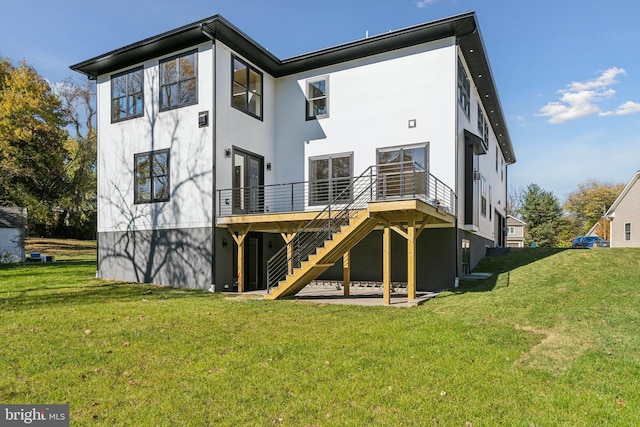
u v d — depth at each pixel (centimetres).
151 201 1325
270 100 1448
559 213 4903
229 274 1244
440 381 462
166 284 1277
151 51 1309
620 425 365
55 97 2933
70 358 534
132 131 1379
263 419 379
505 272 1337
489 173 1923
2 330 661
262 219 1151
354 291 1225
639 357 529
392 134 1268
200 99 1228
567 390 438
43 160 2934
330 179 1238
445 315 787
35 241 3369
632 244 2288
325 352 561
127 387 448
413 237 977
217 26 1171
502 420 375
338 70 1364
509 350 568
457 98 1201
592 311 768
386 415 386
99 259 1447
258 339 625
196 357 543
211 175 1197
